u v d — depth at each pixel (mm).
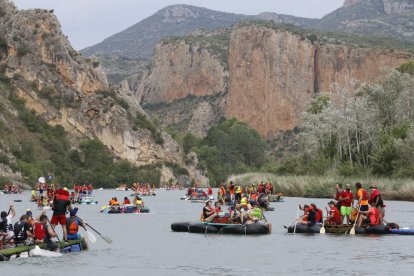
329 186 103500
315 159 128250
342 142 128375
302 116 137500
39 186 104312
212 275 31953
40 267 33844
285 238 46000
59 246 38188
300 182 109062
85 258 37062
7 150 173000
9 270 32844
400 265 34000
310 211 49656
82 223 41531
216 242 44281
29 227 38281
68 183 184500
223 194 87812
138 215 71438
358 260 35719
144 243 44156
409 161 105562
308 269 33188
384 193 95375
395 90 131625
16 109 198250
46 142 194375
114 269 33594
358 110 128500
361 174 111500
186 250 40469
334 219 49438
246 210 50656
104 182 196500
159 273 32500
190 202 104188
